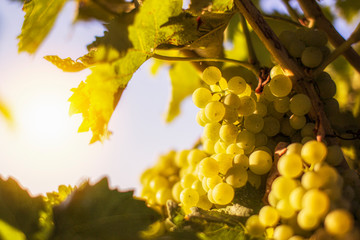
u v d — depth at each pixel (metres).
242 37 0.68
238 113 0.41
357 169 0.48
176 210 0.38
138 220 0.37
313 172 0.33
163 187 0.53
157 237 0.36
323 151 0.35
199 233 0.36
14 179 0.39
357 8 0.67
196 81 0.71
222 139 0.41
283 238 0.34
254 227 0.35
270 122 0.41
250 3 0.42
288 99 0.41
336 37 0.48
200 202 0.41
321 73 0.41
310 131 0.39
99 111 0.39
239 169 0.39
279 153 0.38
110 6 0.60
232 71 0.48
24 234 0.37
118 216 0.37
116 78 0.38
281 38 0.42
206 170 0.39
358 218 0.33
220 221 0.37
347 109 0.58
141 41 0.40
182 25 0.42
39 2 0.49
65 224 0.37
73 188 0.42
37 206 0.38
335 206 0.32
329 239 0.32
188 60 0.44
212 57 0.44
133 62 0.40
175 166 0.58
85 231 0.37
